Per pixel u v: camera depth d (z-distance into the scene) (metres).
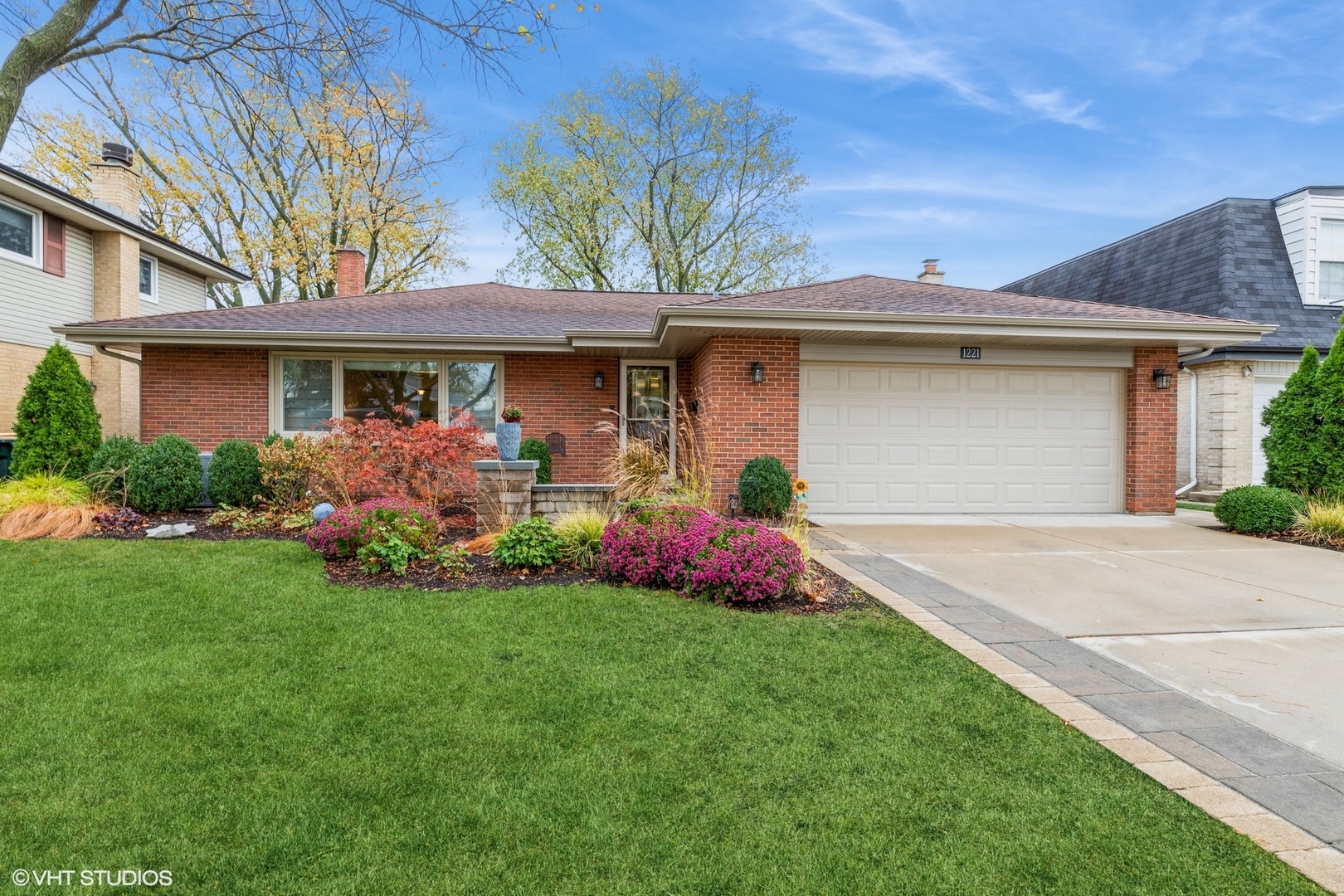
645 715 3.22
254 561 5.88
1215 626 4.71
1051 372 10.18
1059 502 10.20
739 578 4.90
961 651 4.12
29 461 9.21
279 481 8.34
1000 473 10.09
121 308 14.11
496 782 2.64
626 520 6.17
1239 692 3.59
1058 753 2.92
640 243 26.72
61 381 9.51
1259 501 8.45
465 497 9.05
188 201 20.14
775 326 8.69
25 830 2.29
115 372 14.17
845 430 9.83
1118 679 3.75
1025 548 7.42
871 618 4.75
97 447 9.77
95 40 7.01
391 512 6.09
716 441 9.29
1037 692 3.55
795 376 9.38
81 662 3.68
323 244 21.81
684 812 2.47
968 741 3.02
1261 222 13.66
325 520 6.12
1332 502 8.68
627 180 25.77
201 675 3.55
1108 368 10.20
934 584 5.79
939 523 9.12
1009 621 4.77
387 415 11.38
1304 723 3.24
